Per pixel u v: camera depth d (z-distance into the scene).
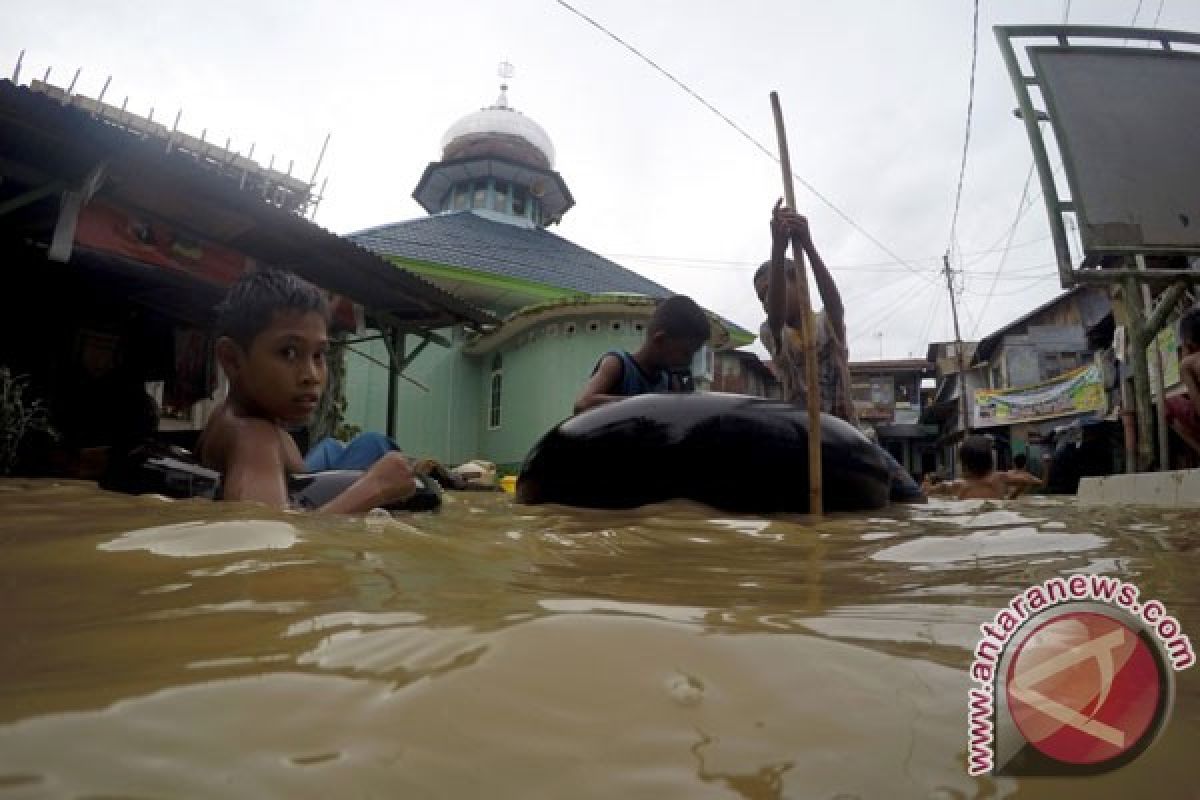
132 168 6.13
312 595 0.93
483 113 22.31
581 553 1.55
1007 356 23.34
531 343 15.91
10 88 5.03
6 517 1.46
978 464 6.54
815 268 4.44
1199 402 4.75
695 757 0.55
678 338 3.74
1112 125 5.06
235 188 6.63
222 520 1.38
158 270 7.32
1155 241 4.89
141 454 2.11
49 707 0.56
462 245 18.50
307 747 0.52
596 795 0.49
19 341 7.32
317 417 10.62
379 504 2.04
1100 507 3.47
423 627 0.78
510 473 15.95
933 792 0.52
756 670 0.70
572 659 0.70
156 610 0.84
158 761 0.49
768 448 2.90
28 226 6.60
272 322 2.13
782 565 1.47
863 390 33.56
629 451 2.92
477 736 0.55
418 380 16.72
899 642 0.82
